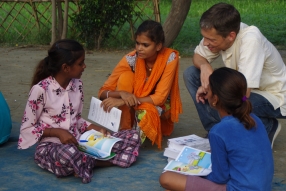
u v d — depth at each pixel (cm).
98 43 1062
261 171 281
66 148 354
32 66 864
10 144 438
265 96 404
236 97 282
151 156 415
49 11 1162
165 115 446
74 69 364
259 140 286
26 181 356
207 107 424
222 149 283
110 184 354
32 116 366
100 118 406
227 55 397
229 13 366
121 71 435
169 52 425
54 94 371
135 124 430
